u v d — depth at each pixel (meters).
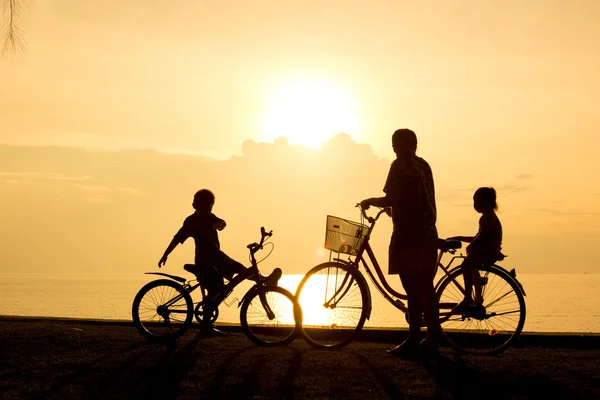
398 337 7.95
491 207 6.93
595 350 7.17
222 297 7.56
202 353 6.69
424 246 6.35
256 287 7.43
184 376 5.81
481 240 6.83
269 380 5.64
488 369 6.00
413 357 6.51
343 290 7.04
